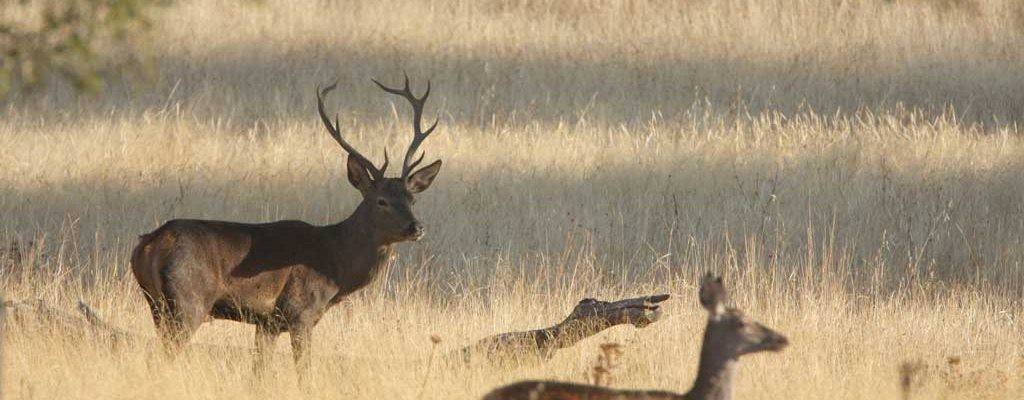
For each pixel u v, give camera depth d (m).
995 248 14.82
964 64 27.75
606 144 20.50
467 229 15.48
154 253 9.48
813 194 17.16
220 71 26.50
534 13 31.83
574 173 18.45
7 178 17.52
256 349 9.77
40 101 22.62
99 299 11.45
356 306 11.88
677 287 12.64
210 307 9.60
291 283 9.94
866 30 30.30
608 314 9.86
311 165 18.73
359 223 10.35
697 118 23.14
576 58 28.42
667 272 13.59
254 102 24.27
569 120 23.08
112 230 15.02
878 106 24.44
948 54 28.72
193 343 9.73
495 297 11.96
